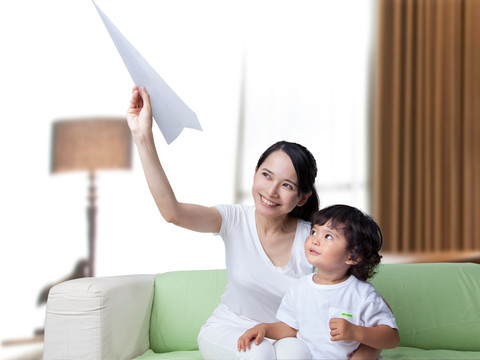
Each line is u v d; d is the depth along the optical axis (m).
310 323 1.34
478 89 4.47
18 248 3.36
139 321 1.68
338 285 1.34
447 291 1.85
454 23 4.45
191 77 3.81
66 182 3.48
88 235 3.47
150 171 1.34
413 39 4.41
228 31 3.88
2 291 3.31
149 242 3.68
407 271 1.89
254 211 1.56
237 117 3.89
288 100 4.09
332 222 1.34
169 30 3.76
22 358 2.87
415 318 1.80
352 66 4.25
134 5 3.68
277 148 1.45
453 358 1.63
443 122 4.48
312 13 4.12
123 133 3.38
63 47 3.48
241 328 1.46
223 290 1.86
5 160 3.35
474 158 4.50
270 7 4.01
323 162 4.17
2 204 3.34
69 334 1.40
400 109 4.39
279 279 1.48
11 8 3.38
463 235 4.49
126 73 3.57
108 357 1.43
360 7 4.26
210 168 3.84
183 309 1.82
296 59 4.09
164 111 1.30
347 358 1.31
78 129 3.38
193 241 3.75
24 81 3.40
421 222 4.38
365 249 1.33
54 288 1.43
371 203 4.29
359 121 4.28
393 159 4.29
